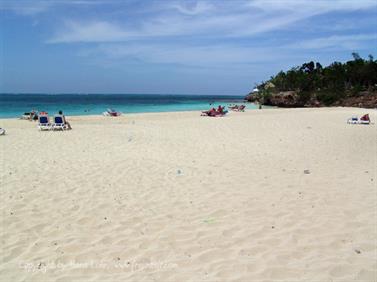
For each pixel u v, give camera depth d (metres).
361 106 61.03
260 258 4.89
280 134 17.72
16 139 15.01
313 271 4.54
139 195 7.55
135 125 22.36
